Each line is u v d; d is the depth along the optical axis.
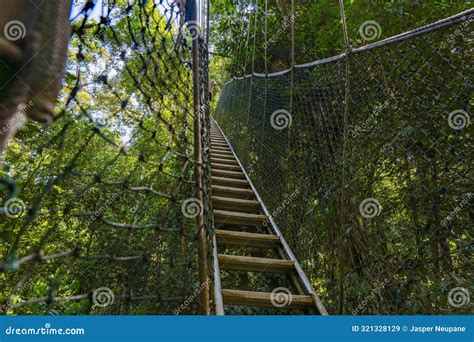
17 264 0.56
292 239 3.14
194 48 1.97
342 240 2.21
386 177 2.00
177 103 1.75
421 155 1.67
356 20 3.15
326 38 3.88
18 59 0.45
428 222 1.66
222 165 5.28
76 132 3.33
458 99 1.53
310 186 3.01
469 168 1.44
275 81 4.37
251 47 6.19
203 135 2.26
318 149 2.93
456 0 2.41
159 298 1.31
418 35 1.63
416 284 1.73
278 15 5.27
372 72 2.17
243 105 6.39
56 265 3.33
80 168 3.59
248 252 3.79
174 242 1.77
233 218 3.36
